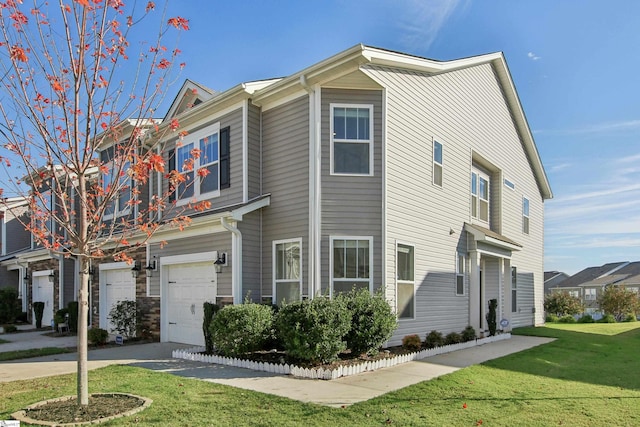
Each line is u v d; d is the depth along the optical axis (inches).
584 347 510.3
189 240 497.0
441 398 266.5
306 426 214.4
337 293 411.2
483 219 659.4
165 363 381.4
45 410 230.7
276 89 446.6
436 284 501.4
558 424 222.8
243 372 339.9
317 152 422.0
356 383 303.4
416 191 473.4
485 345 517.7
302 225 428.8
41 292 844.6
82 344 238.2
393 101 444.8
